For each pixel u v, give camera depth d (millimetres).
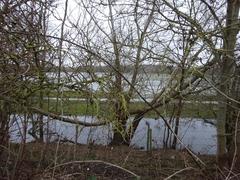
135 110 8422
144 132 9711
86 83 6152
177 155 8211
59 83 5895
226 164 6805
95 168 6859
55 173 5973
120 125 6863
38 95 6016
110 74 6703
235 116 7168
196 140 10266
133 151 8391
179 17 6688
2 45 5387
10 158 5836
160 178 6727
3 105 5516
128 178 6707
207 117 9094
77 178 6250
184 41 6902
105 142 8172
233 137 6934
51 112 6266
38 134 6289
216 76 7078
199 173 6680
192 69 6645
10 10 5430
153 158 7664
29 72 5629
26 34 5504
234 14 6707
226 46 6707
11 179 5449
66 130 7113
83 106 6301
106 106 6477
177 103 8508
